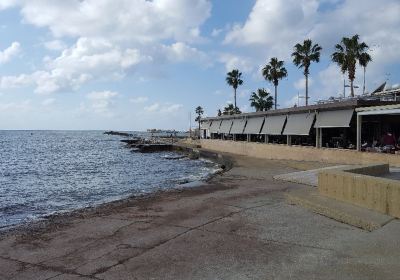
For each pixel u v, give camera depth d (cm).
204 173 3189
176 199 1440
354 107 2369
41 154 6719
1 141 13362
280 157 3291
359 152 2277
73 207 1708
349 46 4666
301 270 657
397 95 2691
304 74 5403
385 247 743
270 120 3553
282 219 1029
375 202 980
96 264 729
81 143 11838
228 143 4659
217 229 949
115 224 1046
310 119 2831
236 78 8344
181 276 655
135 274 671
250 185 1766
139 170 3709
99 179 3014
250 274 652
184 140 9275
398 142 2441
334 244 790
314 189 1420
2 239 963
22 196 2175
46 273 695
